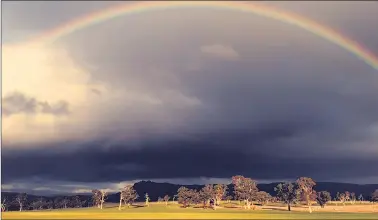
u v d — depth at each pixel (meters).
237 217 158.25
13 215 180.00
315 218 158.50
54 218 154.88
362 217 168.25
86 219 146.38
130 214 181.00
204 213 190.50
